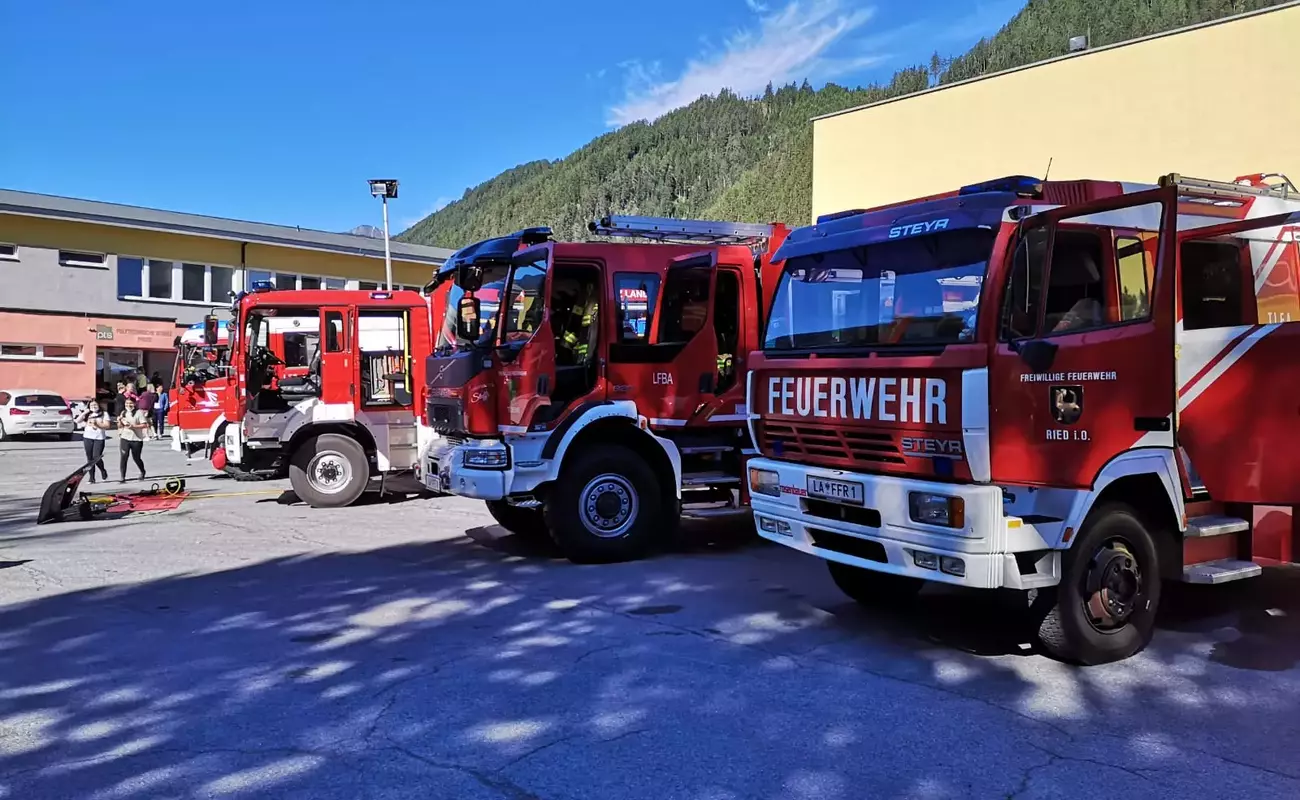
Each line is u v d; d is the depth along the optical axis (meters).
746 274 8.76
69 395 30.00
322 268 35.75
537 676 5.09
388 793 3.65
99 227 30.47
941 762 3.94
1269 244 6.27
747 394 6.40
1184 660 5.38
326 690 4.88
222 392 15.15
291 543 9.34
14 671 5.23
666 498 8.54
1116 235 5.09
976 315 4.91
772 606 6.69
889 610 6.56
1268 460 5.42
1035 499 4.91
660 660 5.37
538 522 9.71
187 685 4.97
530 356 7.87
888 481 5.19
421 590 7.23
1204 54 13.14
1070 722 4.41
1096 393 4.89
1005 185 5.26
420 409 12.17
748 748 4.08
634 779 3.77
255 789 3.69
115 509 11.75
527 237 8.15
